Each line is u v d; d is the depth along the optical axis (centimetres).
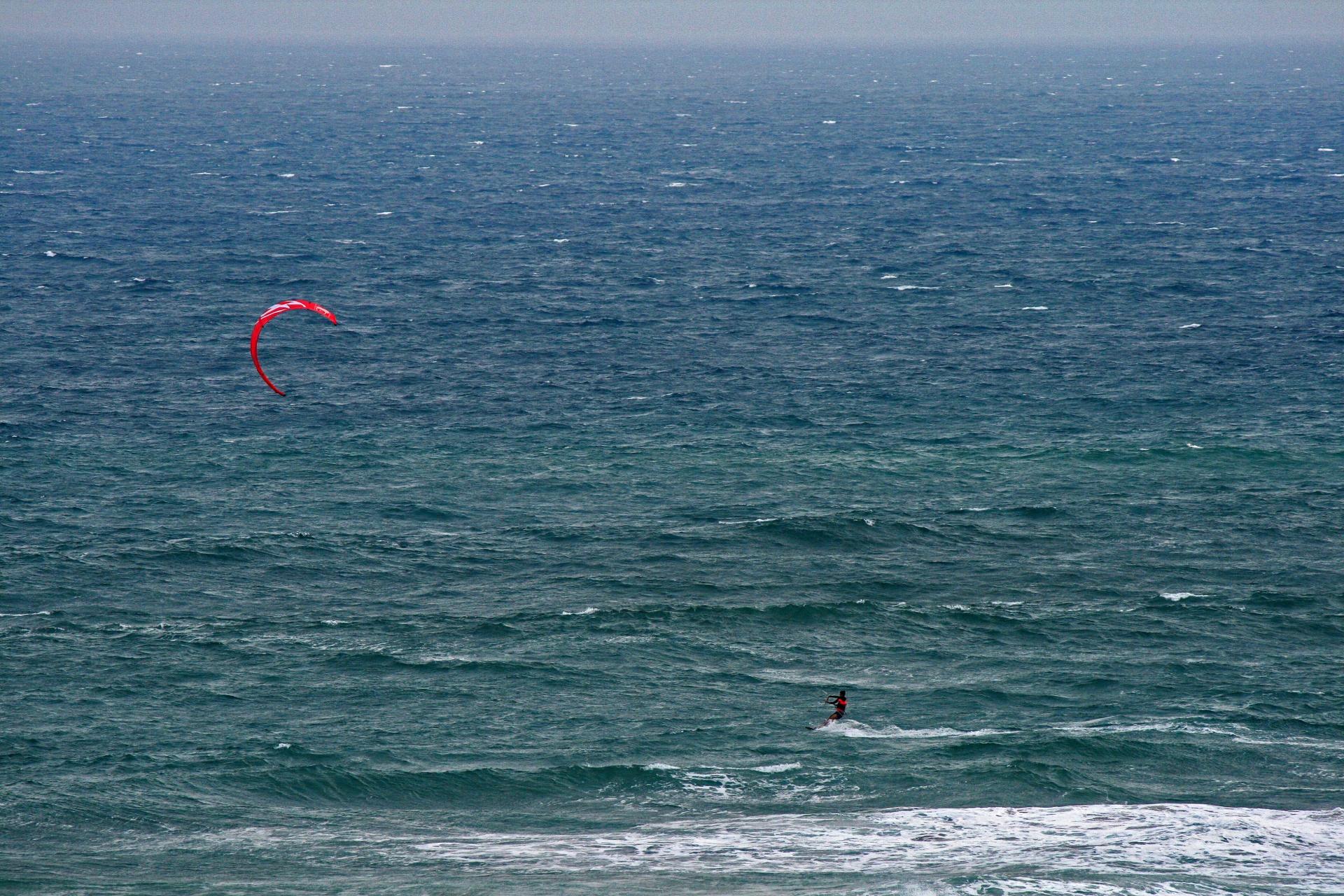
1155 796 14212
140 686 17550
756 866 12069
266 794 14225
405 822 13588
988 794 14162
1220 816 13400
